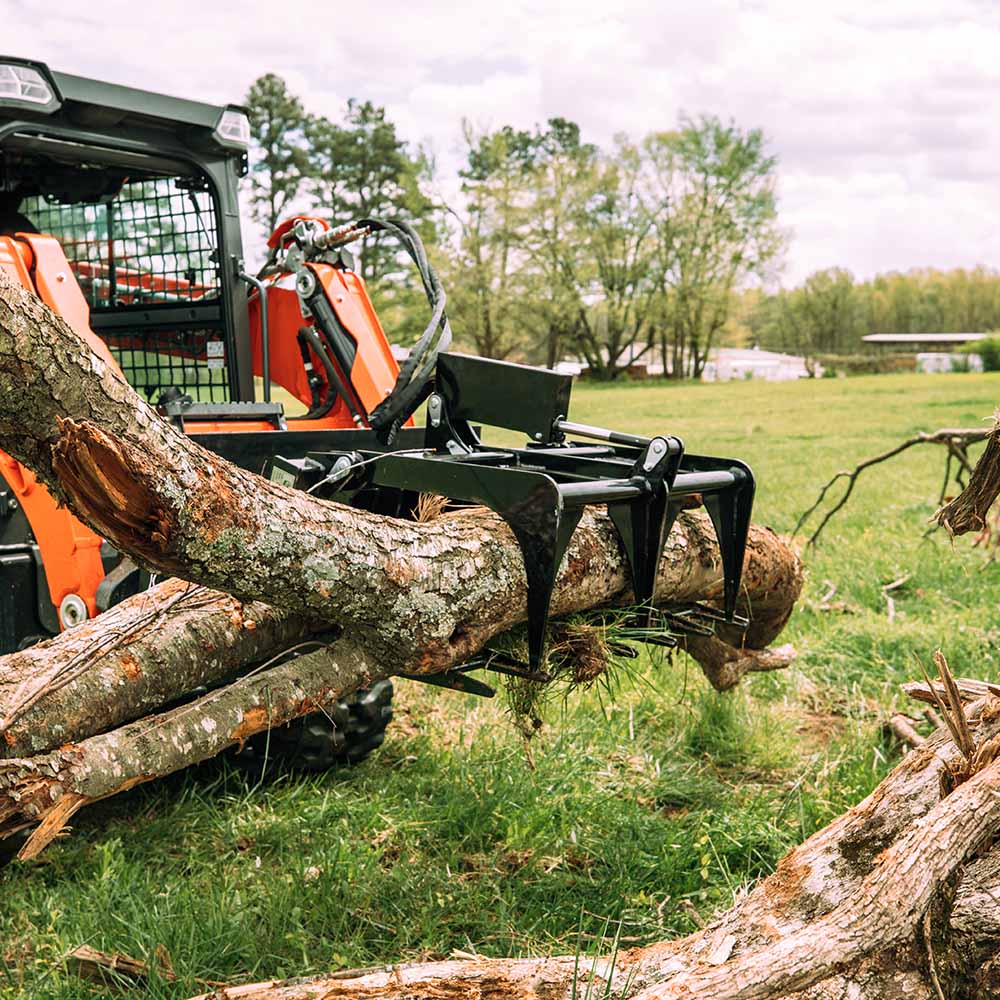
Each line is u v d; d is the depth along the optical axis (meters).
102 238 4.93
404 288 45.12
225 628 2.75
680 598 3.33
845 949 2.02
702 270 60.78
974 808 2.09
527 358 62.09
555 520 2.42
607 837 3.54
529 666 2.67
